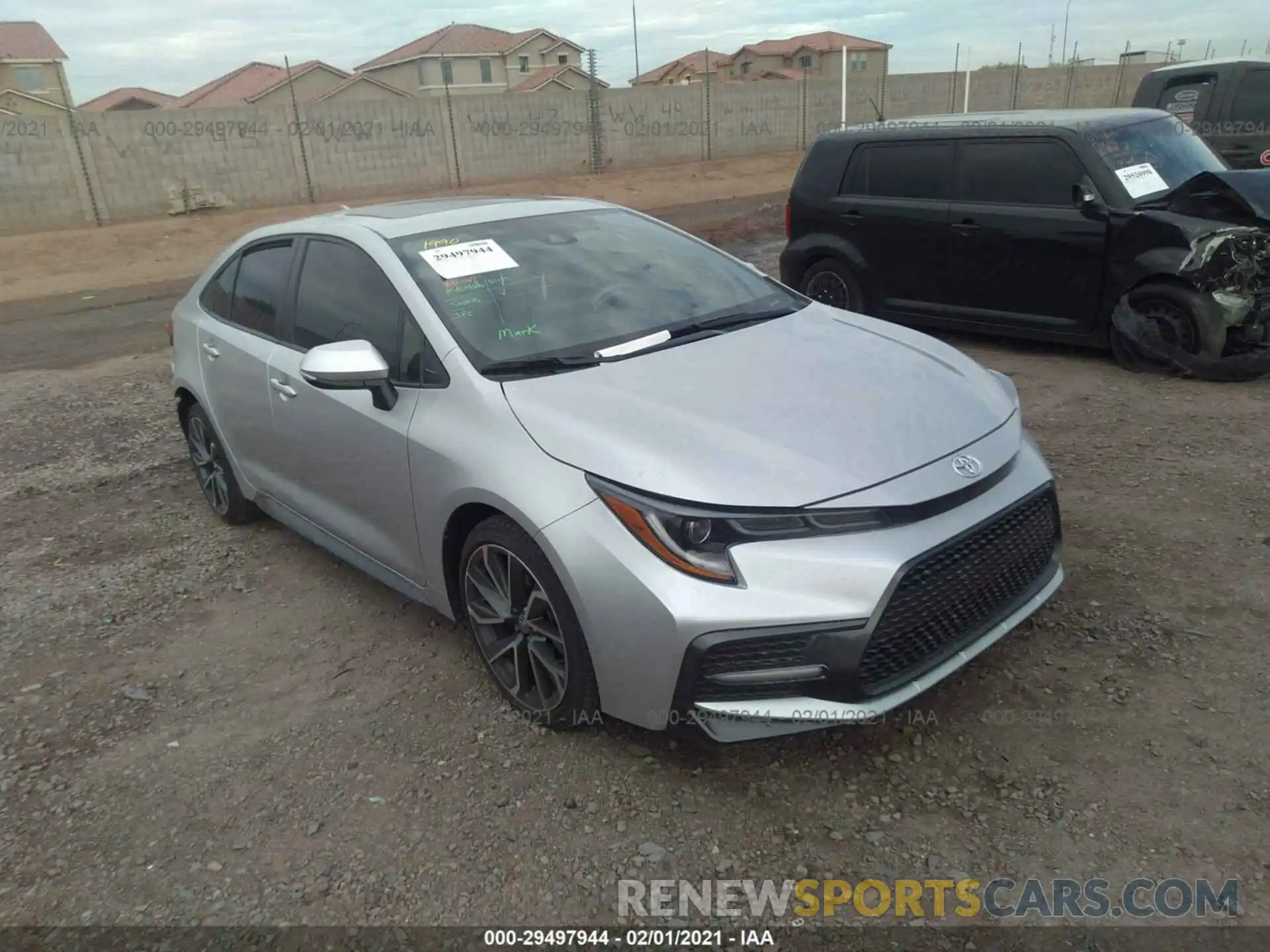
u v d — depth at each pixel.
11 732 3.50
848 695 2.66
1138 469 5.07
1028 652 3.51
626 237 4.32
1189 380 6.46
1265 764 2.88
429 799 2.99
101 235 20.33
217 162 23.06
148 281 17.22
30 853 2.88
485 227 4.09
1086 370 6.89
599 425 2.99
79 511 5.64
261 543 5.05
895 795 2.87
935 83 35.44
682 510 2.70
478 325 3.53
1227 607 3.71
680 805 2.89
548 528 2.89
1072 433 5.67
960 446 2.97
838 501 2.69
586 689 3.01
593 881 2.63
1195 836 2.63
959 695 3.30
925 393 3.20
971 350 7.70
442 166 26.64
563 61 74.94
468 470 3.17
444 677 3.66
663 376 3.27
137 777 3.20
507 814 2.90
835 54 78.19
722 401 3.08
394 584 3.87
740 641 2.64
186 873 2.76
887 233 7.88
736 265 4.41
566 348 3.50
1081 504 4.70
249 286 4.68
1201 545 4.20
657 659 2.72
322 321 4.04
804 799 2.88
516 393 3.22
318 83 64.75
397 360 3.60
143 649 4.04
